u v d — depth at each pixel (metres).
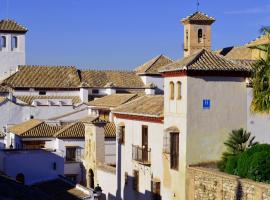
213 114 33.59
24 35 91.75
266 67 29.27
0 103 70.50
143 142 39.00
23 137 56.22
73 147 54.84
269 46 30.03
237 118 34.12
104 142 50.09
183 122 33.41
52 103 74.38
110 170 45.25
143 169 39.00
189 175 32.97
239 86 34.16
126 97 61.31
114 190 44.31
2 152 42.66
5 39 90.94
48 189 38.41
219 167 33.09
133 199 40.59
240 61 35.22
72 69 82.56
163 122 36.00
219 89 33.72
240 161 30.28
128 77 82.12
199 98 33.28
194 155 33.25
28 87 77.62
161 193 36.34
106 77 81.44
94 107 63.72
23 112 71.56
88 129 50.34
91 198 33.16
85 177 51.94
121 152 42.84
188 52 51.00
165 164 35.69
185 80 33.16
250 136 34.31
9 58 91.06
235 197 28.83
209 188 31.12
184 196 33.31
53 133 57.06
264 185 26.72
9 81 78.06
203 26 51.28
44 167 43.31
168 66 35.19
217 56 35.00
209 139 33.53
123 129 42.56
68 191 36.47
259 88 29.50
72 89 79.12
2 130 69.62
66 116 68.19
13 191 20.95
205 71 33.19
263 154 29.12
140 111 39.25
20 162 42.72
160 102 39.50
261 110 29.53
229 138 33.88
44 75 80.31
